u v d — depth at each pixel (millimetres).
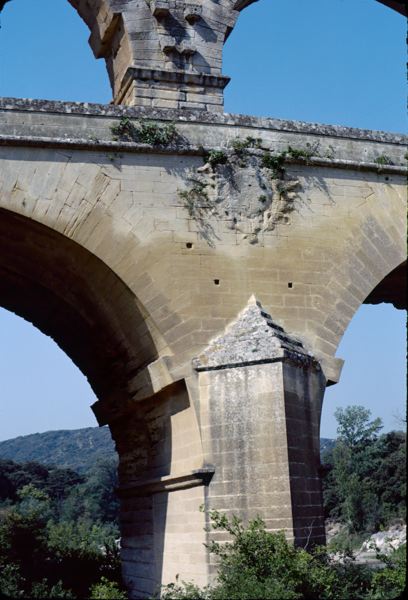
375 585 17609
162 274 19172
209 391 18656
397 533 55625
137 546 21828
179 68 25812
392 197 21859
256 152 20547
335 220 21094
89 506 85562
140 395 20062
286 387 18156
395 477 66375
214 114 20406
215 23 26594
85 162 18922
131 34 25422
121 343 20984
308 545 17500
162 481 19547
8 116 18469
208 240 19719
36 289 21953
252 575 15734
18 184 18219
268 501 17562
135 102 25047
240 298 19703
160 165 19656
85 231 18672
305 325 20172
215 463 18203
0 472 89625
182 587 18297
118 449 23484
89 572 26422
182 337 19031
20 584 22750
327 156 21266
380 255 21375
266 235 20297
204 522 17938
